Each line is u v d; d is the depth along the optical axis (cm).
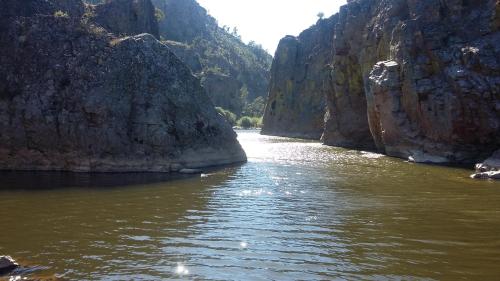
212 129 3756
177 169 3269
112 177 2944
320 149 5475
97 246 1485
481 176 2944
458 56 3828
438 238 1582
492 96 3588
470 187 2586
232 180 2880
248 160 4091
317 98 8994
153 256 1391
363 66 5391
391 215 1917
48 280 1195
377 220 1834
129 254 1409
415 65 4072
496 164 3212
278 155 4619
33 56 3356
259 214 1939
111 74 3341
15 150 3192
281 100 9956
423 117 4016
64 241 1537
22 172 3095
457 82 3709
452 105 3738
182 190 2508
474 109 3647
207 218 1869
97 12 4100
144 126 3312
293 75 9750
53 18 3531
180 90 3597
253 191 2484
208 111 3803
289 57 9912
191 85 3747
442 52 3944
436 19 4169
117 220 1822
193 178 2952
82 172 3125
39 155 3195
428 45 4041
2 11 3503
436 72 4006
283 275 1245
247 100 19838
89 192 2417
